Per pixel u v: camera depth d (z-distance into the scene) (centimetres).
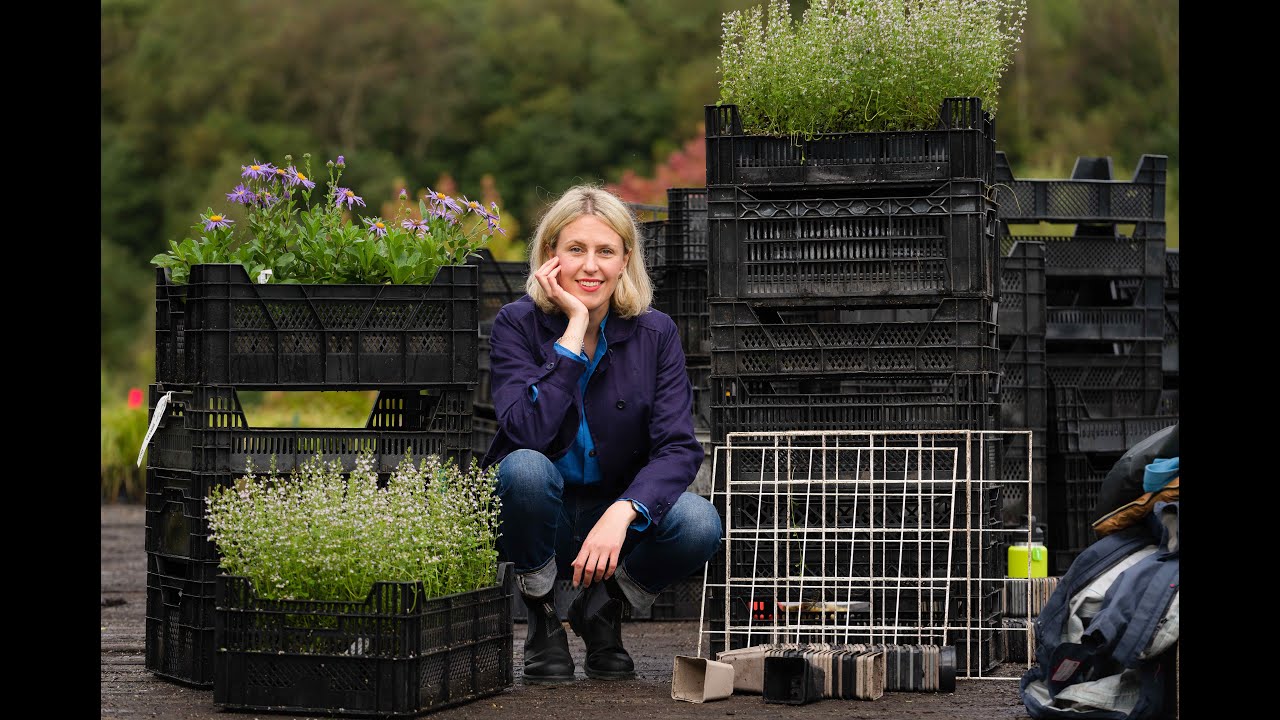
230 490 339
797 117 392
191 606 364
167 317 386
